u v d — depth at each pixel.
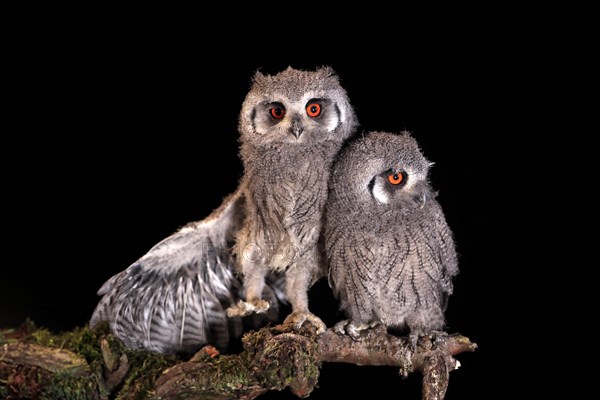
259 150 0.95
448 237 0.93
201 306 1.03
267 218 0.96
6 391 0.96
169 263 1.00
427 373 0.88
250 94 0.96
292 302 0.98
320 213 0.95
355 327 0.92
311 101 0.94
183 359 1.01
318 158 0.94
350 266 0.93
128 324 1.00
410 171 0.90
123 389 0.95
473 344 0.89
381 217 0.91
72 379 0.96
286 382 0.89
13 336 1.00
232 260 1.02
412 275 0.92
